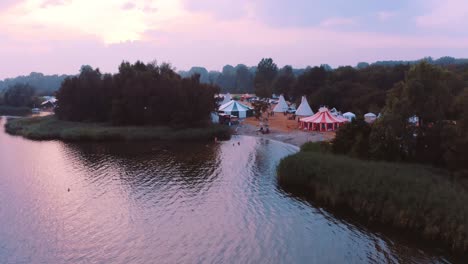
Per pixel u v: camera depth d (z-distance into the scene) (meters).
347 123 56.31
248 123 107.62
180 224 36.00
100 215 38.34
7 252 30.34
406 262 28.45
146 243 31.92
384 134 48.62
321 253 30.09
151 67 120.88
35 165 60.44
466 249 29.20
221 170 56.44
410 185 36.62
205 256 29.61
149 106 101.00
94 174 54.38
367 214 37.06
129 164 60.81
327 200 41.44
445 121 47.81
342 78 144.00
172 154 69.25
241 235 33.50
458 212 31.22
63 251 30.50
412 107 47.19
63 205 41.31
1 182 50.44
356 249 30.66
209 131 90.12
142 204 41.59
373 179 39.03
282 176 49.38
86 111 111.38
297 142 76.12
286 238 32.88
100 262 28.72
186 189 46.97
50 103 194.25
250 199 43.09
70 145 80.25
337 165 44.75
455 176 40.72
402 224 33.81
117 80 109.19
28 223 36.28
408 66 142.62
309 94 142.38
